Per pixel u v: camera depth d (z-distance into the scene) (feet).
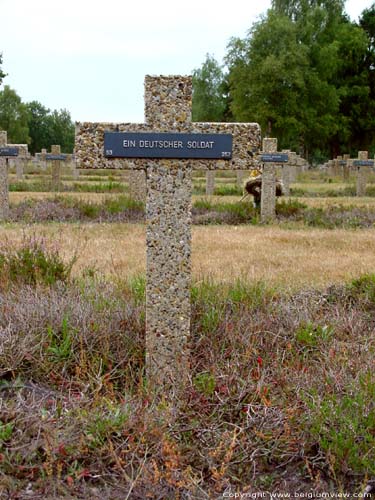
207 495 10.07
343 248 34.94
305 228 44.32
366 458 11.01
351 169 119.96
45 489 10.29
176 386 13.55
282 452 11.52
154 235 14.24
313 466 11.36
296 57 144.66
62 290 18.28
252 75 144.97
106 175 121.08
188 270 14.34
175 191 14.14
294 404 12.58
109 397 12.78
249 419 12.09
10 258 21.17
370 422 11.54
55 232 38.78
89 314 16.08
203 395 13.08
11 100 288.10
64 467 10.78
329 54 159.02
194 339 16.31
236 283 20.79
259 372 13.80
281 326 17.19
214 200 63.93
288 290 21.67
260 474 11.22
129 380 14.02
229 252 32.94
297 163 65.26
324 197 78.79
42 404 12.56
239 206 50.29
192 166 14.08
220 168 14.11
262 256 31.81
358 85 181.68
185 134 13.91
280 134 154.61
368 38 192.24
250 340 15.96
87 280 20.57
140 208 49.14
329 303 20.68
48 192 77.92
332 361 14.47
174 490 10.42
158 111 13.87
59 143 366.84
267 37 144.46
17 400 12.49
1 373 13.78
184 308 14.40
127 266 27.63
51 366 14.12
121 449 11.16
